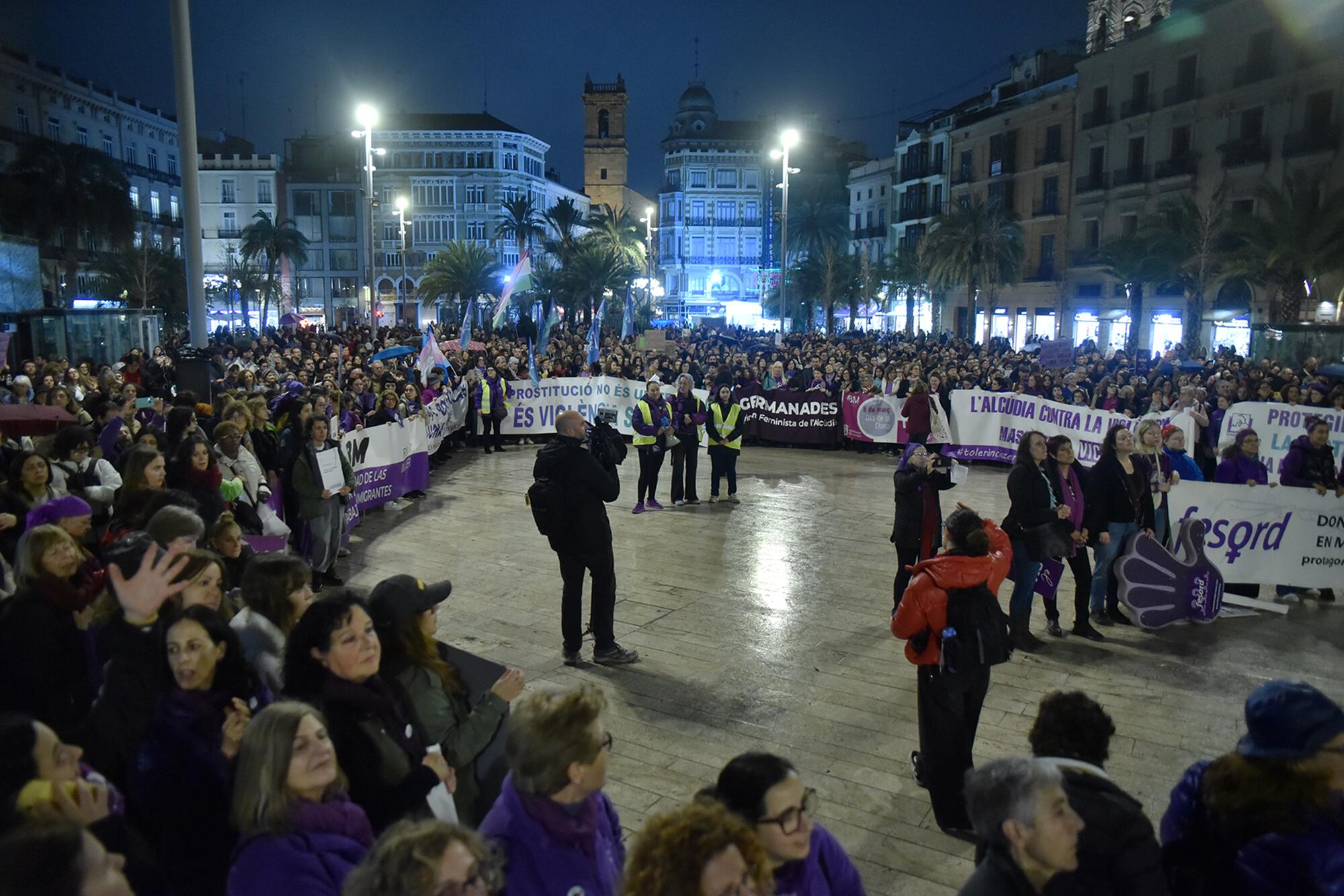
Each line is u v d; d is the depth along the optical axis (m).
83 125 57.81
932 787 5.16
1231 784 2.94
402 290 86.38
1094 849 2.72
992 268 45.81
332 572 9.75
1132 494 8.27
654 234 113.06
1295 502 8.96
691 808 2.29
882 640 8.11
